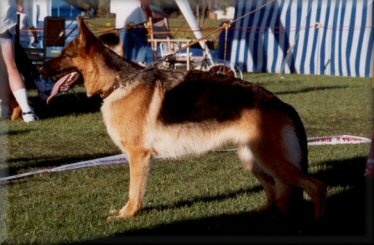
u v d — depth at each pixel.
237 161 7.63
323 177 6.70
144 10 14.77
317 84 16.88
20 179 6.67
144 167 5.32
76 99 12.45
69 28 15.38
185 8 14.75
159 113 5.27
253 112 5.13
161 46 14.67
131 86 5.30
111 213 5.44
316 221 5.12
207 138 5.25
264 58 19.78
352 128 10.24
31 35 15.15
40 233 4.85
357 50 18.66
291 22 19.27
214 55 18.91
